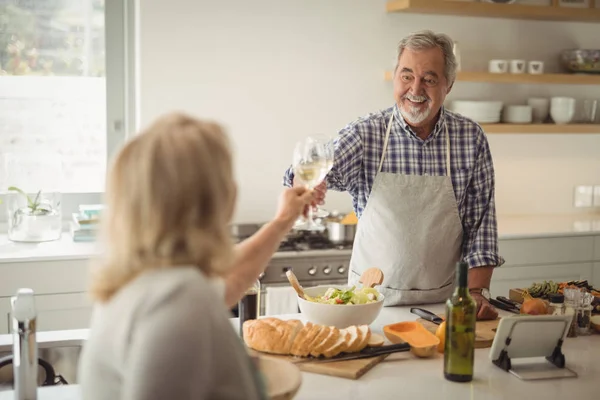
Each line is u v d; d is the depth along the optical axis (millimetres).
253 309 2012
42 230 3629
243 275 1691
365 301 2096
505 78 4246
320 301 2129
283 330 1889
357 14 4145
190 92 3941
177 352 979
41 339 2127
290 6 4035
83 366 1092
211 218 1060
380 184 2652
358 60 4176
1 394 1727
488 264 2604
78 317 3379
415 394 1680
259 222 4102
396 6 4070
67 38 3955
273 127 4082
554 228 4148
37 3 3893
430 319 2248
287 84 4078
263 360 1566
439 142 2674
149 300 1017
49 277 3322
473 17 4371
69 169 4035
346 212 4289
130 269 1061
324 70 4129
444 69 2609
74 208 4039
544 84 4598
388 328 2037
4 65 3887
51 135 3994
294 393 1451
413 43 2582
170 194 1024
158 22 3852
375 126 2689
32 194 3812
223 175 1076
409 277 2584
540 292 2467
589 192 4766
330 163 2014
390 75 4141
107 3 3971
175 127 1067
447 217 2625
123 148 1066
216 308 1043
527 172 4633
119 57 4031
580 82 4395
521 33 4484
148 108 3893
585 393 1704
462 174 2672
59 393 1699
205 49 3934
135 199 1028
